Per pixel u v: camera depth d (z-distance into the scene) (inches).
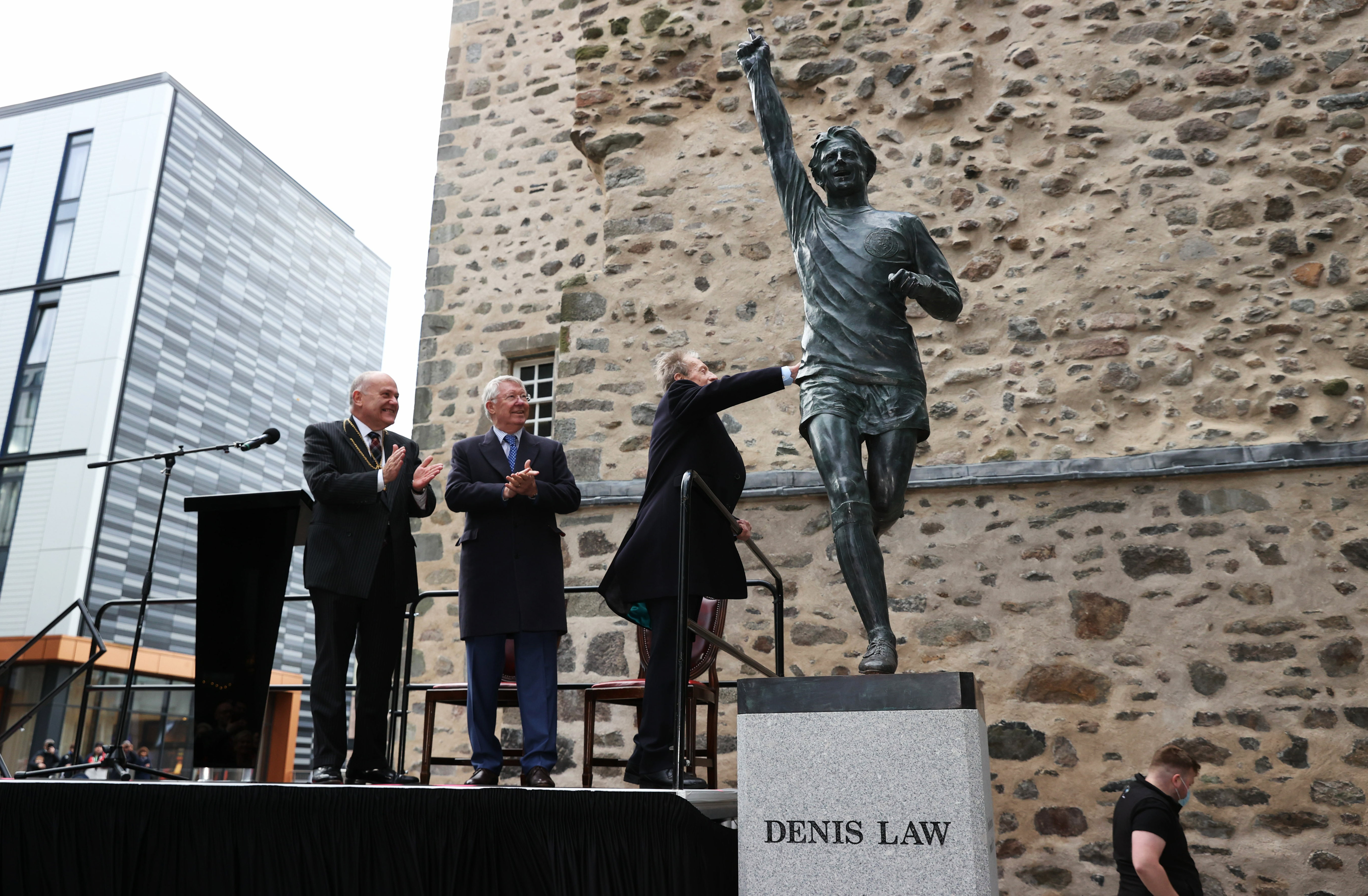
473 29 333.4
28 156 1078.4
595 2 249.9
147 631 941.8
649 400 221.6
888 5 227.6
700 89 236.4
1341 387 182.2
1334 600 172.6
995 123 214.5
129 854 108.8
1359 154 193.2
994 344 203.5
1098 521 187.6
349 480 131.0
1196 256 196.7
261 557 127.6
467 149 322.3
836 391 114.7
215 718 123.7
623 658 208.7
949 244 211.5
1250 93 201.9
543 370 299.4
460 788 100.9
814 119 226.5
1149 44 209.6
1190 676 175.3
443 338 306.8
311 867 103.8
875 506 112.3
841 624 196.1
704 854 96.8
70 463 941.8
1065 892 170.2
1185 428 188.2
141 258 1009.5
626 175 236.1
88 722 757.9
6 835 111.4
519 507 137.5
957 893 88.4
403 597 134.6
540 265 302.5
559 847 97.0
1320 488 178.9
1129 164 205.0
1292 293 189.9
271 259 1254.3
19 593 896.9
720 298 223.3
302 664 1110.4
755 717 97.9
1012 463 194.1
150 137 1055.0
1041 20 216.8
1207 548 181.0
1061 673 181.5
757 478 207.2
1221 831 166.6
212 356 1116.5
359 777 129.9
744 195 227.8
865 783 93.3
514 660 153.3
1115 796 172.2
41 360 989.8
